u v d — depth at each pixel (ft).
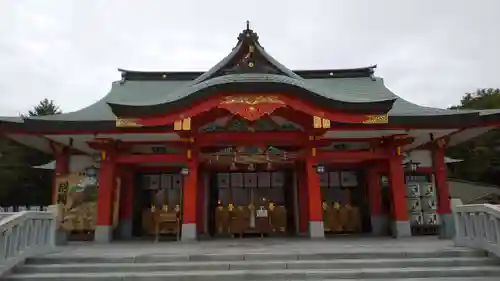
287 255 35.45
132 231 69.46
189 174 57.67
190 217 56.24
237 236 66.23
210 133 58.59
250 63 58.95
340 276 31.68
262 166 70.03
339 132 59.82
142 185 74.28
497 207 35.29
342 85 78.54
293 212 70.64
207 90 52.44
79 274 32.32
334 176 74.74
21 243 34.40
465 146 130.31
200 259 35.24
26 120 55.21
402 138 60.23
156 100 66.90
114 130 55.83
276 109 55.62
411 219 71.20
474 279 30.81
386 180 73.05
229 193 73.00
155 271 33.14
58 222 54.24
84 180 66.64
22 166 127.24
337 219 71.72
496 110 57.41
